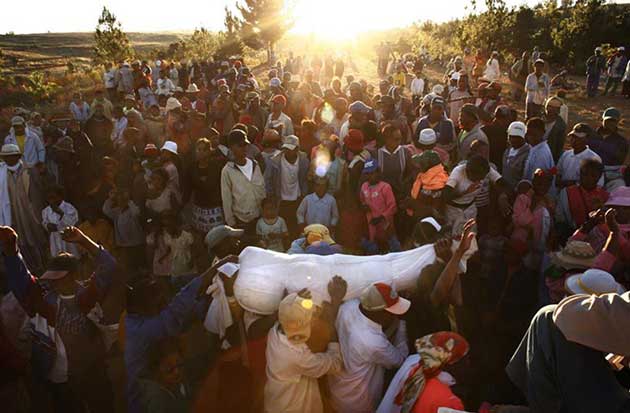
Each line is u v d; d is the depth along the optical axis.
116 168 7.50
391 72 31.91
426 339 3.40
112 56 35.22
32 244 7.77
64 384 4.14
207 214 6.85
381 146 7.97
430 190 6.28
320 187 6.87
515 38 32.75
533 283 5.52
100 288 4.16
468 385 4.84
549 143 7.99
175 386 3.81
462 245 4.21
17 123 9.63
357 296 4.13
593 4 29.19
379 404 3.99
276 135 7.86
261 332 4.04
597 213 4.79
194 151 7.50
